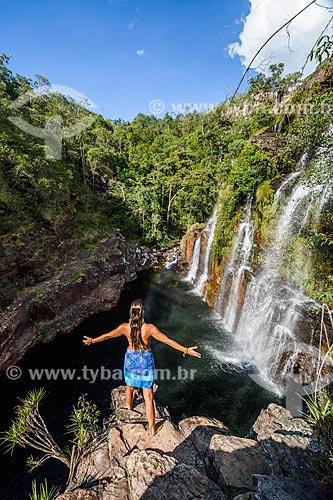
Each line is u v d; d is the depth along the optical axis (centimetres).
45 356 1570
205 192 3994
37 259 2017
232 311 1698
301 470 365
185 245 3153
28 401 664
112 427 485
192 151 5094
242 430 995
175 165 4688
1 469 949
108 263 2617
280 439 432
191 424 493
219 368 1334
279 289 1287
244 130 3534
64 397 1268
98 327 1897
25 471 945
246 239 1688
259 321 1380
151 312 1978
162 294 2369
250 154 1800
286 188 1435
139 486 335
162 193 4241
